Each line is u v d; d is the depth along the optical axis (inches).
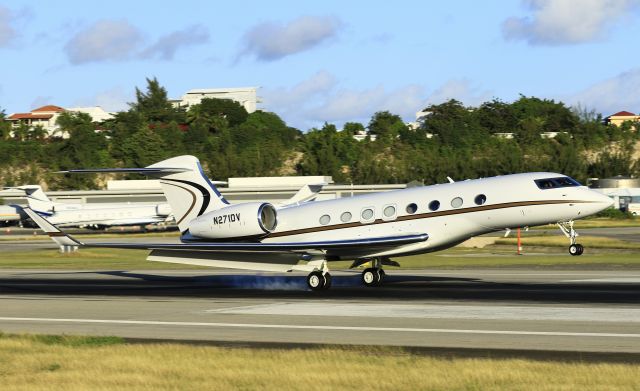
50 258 6151.6
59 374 1675.7
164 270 4650.6
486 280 3511.3
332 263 5009.8
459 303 2677.2
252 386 1534.2
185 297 3046.3
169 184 3641.7
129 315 2549.2
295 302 2824.8
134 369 1699.1
